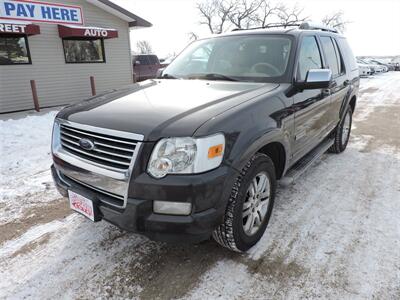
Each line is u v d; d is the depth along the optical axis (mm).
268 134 2346
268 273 2268
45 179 3986
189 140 1876
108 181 2033
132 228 1975
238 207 2197
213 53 3463
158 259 2436
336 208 3184
